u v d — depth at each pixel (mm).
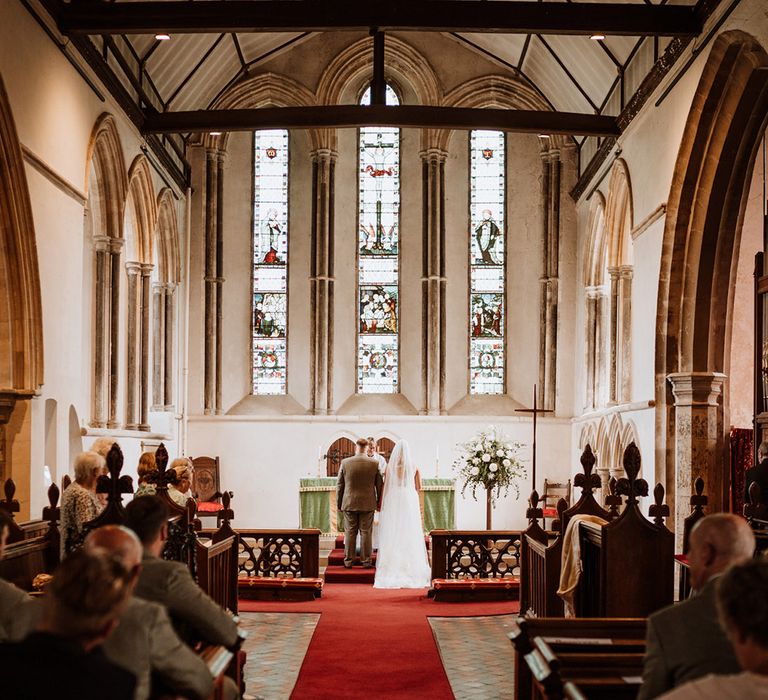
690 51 12242
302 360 21188
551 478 20469
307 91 21000
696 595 3662
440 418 20594
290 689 7562
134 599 3766
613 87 16797
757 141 12398
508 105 21062
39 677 2674
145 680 3582
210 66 19047
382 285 21500
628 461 7605
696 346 13305
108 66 13883
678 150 12656
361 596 12727
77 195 13070
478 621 10688
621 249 17531
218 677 4594
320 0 12516
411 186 21547
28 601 4391
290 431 20516
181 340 20422
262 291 21391
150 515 4676
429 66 20938
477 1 12445
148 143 16906
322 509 16859
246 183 21500
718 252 13102
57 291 12336
